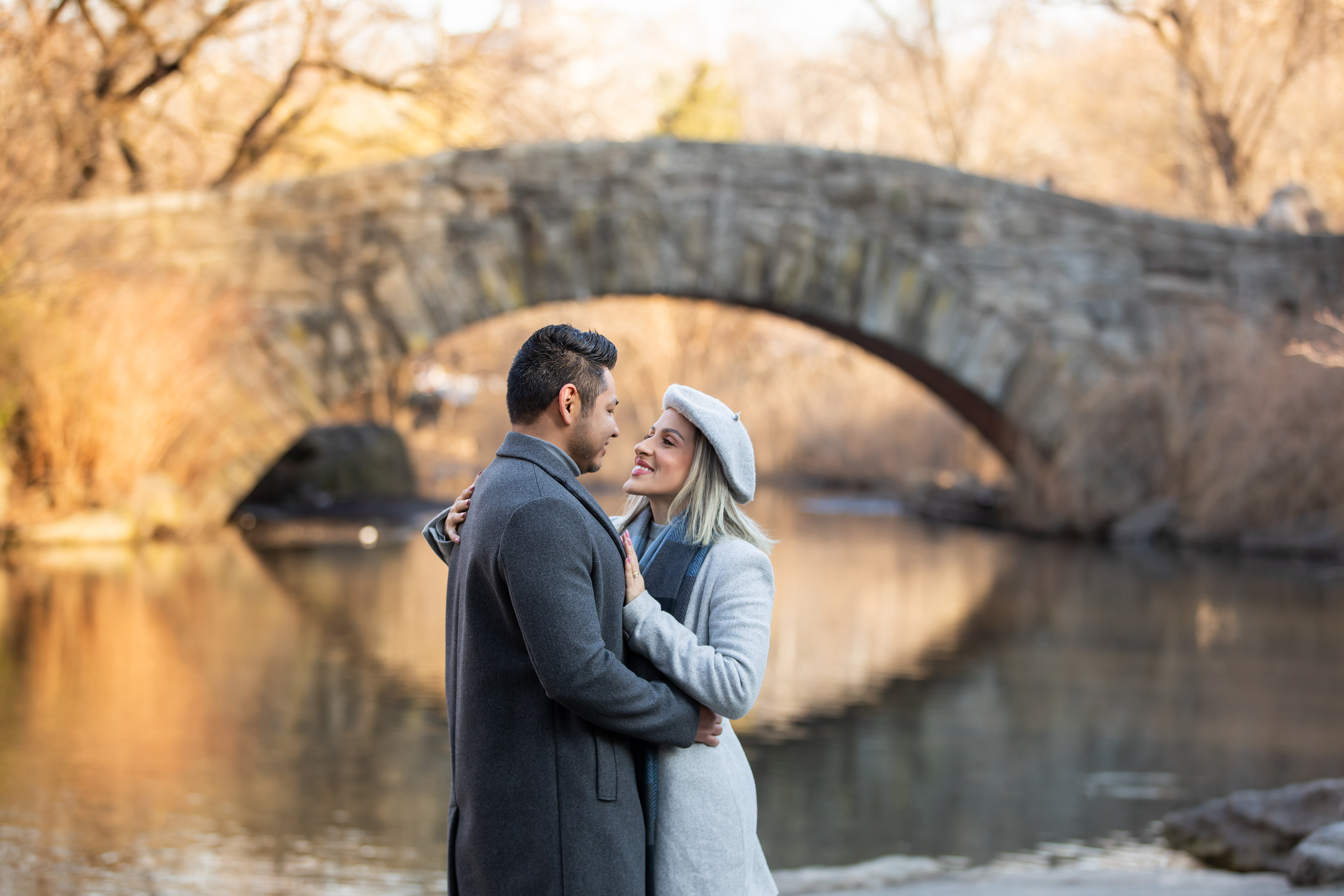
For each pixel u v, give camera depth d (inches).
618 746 94.0
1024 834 206.8
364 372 604.7
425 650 339.9
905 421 1036.5
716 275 646.5
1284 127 1055.0
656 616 97.1
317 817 205.2
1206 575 521.7
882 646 369.7
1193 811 198.1
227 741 249.6
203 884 173.0
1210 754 258.5
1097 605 443.8
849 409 1088.2
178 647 336.2
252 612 390.6
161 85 780.0
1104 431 673.6
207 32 721.6
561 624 87.8
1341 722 285.1
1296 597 464.1
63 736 248.7
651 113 1409.9
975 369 672.4
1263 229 712.4
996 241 668.1
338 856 187.0
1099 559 575.2
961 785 235.0
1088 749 262.1
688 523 105.4
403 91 787.4
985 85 1272.1
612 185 633.0
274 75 779.4
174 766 231.1
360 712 274.7
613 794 92.7
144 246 579.2
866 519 788.0
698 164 641.6
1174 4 981.8
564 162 627.5
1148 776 242.5
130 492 557.6
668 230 639.8
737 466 104.0
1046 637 384.8
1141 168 1185.4
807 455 1124.5
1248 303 675.4
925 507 845.8
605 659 89.2
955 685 319.3
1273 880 173.3
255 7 749.3
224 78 776.3
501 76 824.9
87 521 532.7
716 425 103.6
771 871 187.8
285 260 595.2
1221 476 631.2
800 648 364.8
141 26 687.1
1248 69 979.9
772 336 1291.8
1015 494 732.7
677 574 103.5
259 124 784.9
